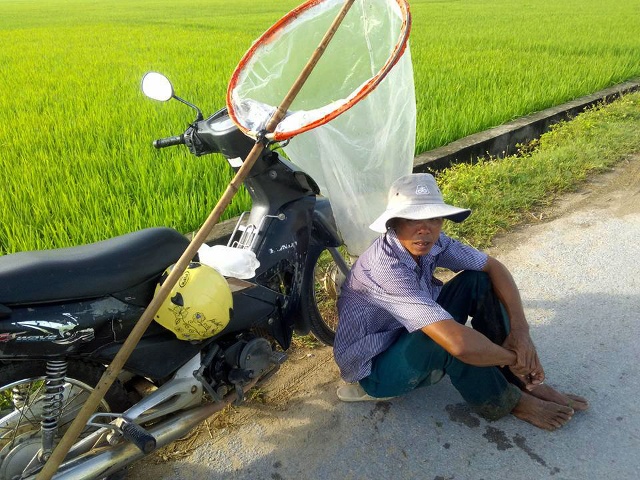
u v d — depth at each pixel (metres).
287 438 2.79
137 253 2.20
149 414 2.32
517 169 5.91
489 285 2.77
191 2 46.44
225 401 2.55
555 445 2.70
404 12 2.37
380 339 2.70
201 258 2.50
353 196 2.90
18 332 1.94
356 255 3.11
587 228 4.93
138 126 6.58
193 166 5.24
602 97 8.95
